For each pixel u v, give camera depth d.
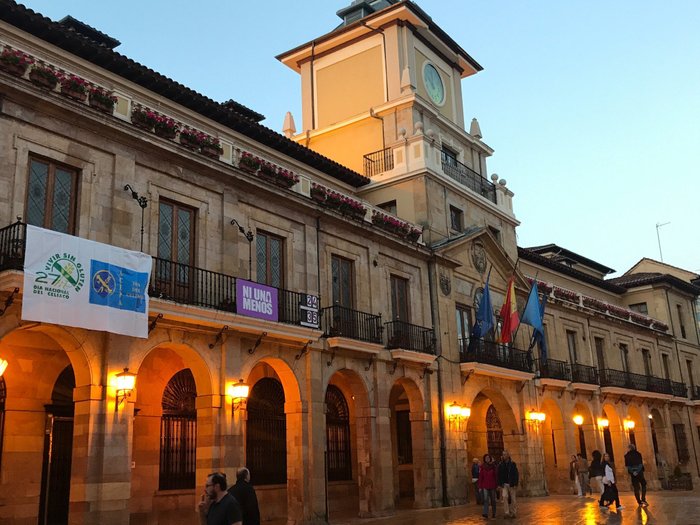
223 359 16.44
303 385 18.61
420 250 23.89
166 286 15.79
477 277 26.95
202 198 17.11
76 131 14.62
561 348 33.16
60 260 12.83
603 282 42.12
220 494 7.64
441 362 23.66
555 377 30.09
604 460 20.02
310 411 18.59
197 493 15.75
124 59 17.59
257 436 20.44
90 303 13.21
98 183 14.87
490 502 20.58
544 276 36.66
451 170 27.20
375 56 28.62
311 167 24.03
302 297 18.42
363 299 21.56
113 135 15.20
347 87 29.17
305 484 18.00
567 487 29.69
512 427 27.03
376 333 21.44
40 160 14.09
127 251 14.12
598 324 36.84
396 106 26.92
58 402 15.98
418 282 24.02
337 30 29.20
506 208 30.31
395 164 25.80
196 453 16.91
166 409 18.19
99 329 13.30
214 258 17.05
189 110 19.62
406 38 28.28
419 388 22.66
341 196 21.27
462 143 29.50
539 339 27.25
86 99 14.92
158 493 17.47
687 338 46.12
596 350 36.38
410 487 25.94
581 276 39.78
